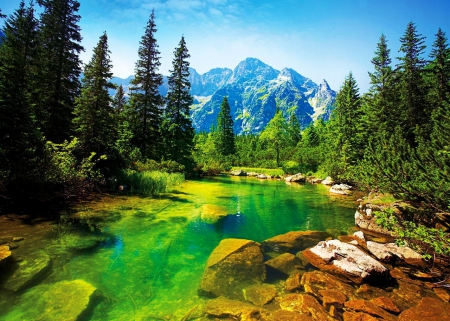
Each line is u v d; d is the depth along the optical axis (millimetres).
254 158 52125
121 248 7312
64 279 5344
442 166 7125
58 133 17531
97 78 18594
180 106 30156
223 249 7227
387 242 8836
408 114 22344
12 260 5703
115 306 4602
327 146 37906
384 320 4398
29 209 10047
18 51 15641
